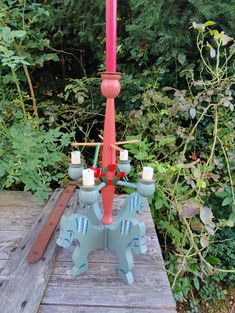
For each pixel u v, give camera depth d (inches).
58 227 40.5
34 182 55.4
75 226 30.0
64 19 71.2
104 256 34.9
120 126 74.0
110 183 32.0
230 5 50.8
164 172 53.2
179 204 54.1
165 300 27.7
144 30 57.3
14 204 49.7
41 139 55.9
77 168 33.2
